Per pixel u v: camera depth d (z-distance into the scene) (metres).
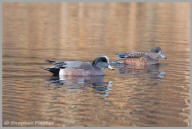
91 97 12.95
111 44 23.98
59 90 13.80
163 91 13.84
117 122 10.64
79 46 23.08
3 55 20.16
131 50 22.34
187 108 11.85
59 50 21.81
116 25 31.20
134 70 18.08
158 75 16.70
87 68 16.62
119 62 20.00
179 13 38.06
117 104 12.19
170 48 23.22
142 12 38.28
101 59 16.89
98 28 29.69
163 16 36.12
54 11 37.88
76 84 14.84
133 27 30.48
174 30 29.56
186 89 14.15
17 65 17.98
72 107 11.84
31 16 34.66
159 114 11.31
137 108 11.79
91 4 43.22
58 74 16.58
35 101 12.37
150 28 30.20
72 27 29.95
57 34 26.97
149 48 23.08
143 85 14.74
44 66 17.98
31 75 16.17
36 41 24.38
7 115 11.07
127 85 14.75
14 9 38.25
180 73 17.11
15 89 13.81
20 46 22.67
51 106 11.90
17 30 28.19
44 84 14.67
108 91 13.74
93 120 10.76
